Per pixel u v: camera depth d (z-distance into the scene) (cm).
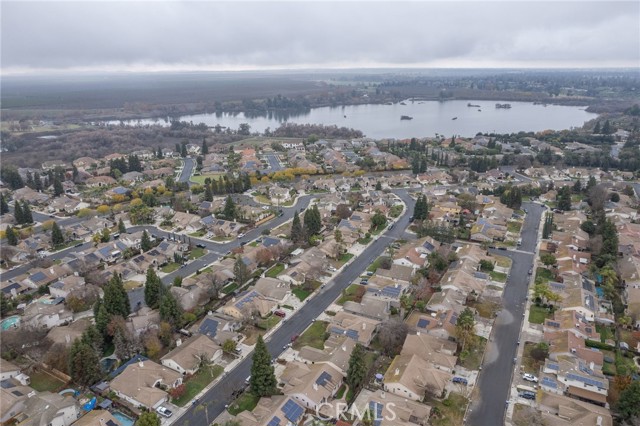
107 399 9788
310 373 10069
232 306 13012
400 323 11750
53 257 17662
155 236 19312
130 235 18838
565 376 9900
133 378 10075
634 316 12238
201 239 19212
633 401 8775
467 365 10831
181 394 9931
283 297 13800
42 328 12175
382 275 15000
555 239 17838
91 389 10131
